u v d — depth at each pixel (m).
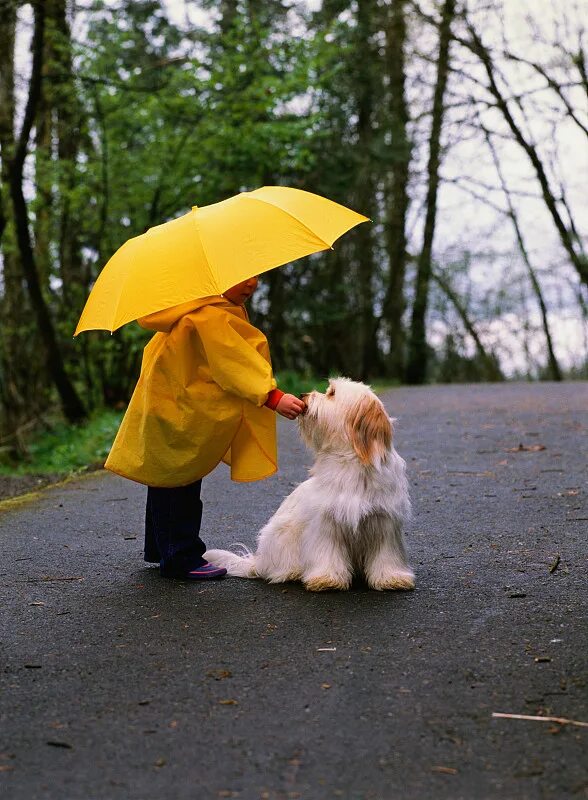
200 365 4.52
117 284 4.37
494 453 8.88
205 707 3.14
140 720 3.04
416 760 2.72
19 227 12.52
